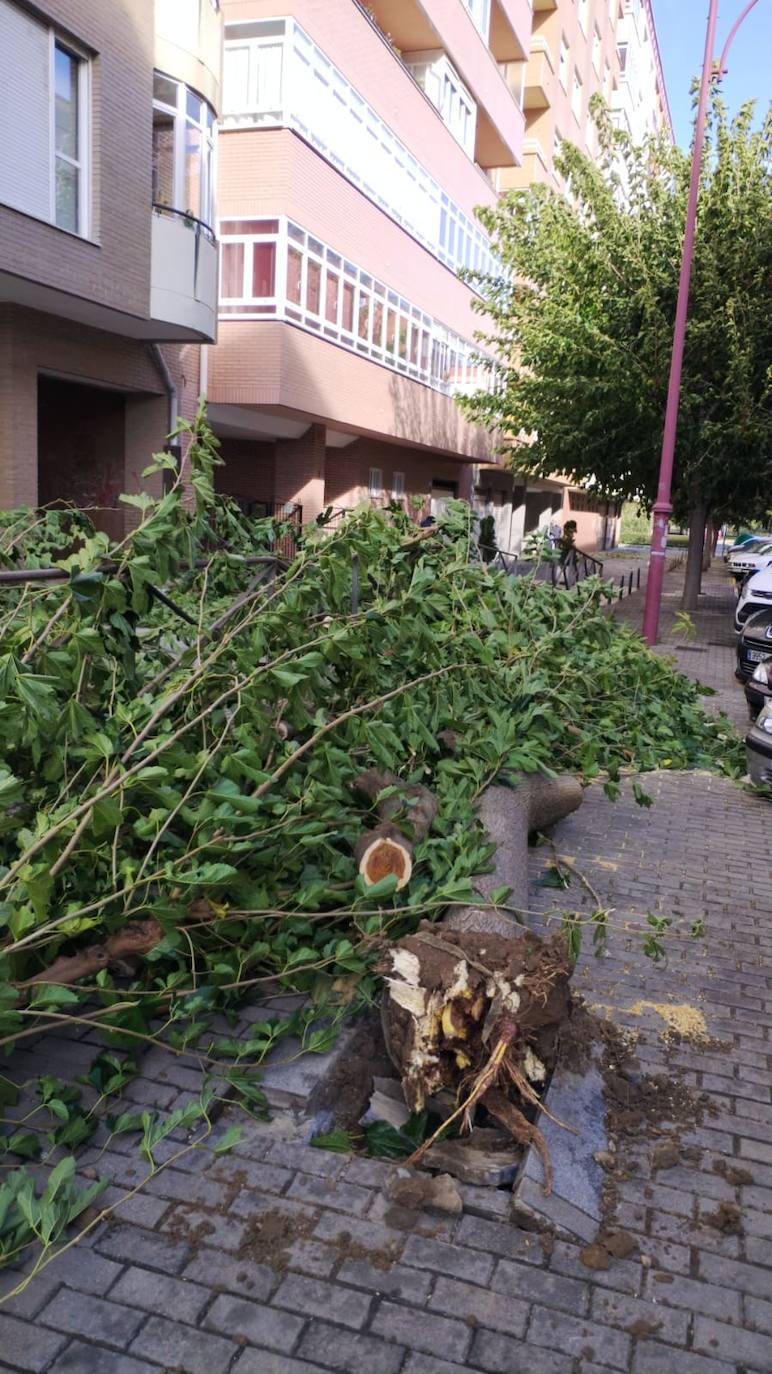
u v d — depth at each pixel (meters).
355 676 4.98
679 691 10.25
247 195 19.22
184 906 3.51
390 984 3.53
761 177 19.83
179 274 15.16
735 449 20.73
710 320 19.41
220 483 24.66
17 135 11.84
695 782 8.66
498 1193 3.20
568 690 7.44
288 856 4.20
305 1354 2.59
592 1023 4.09
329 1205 3.10
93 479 17.56
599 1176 3.30
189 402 18.30
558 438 22.09
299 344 20.36
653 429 21.06
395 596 5.61
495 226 23.20
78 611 3.76
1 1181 3.09
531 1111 3.51
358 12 21.58
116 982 4.09
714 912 5.61
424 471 34.44
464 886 3.94
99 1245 2.90
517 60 38.91
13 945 3.18
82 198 13.17
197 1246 2.91
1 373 13.51
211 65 15.69
